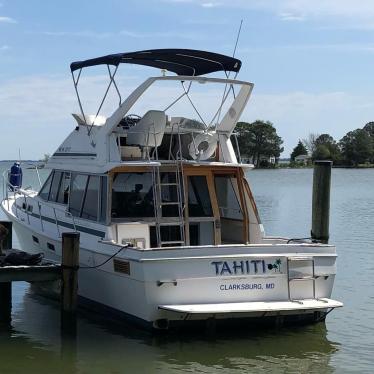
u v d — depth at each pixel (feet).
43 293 42.32
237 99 36.37
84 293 36.22
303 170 422.41
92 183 36.14
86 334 33.19
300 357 30.30
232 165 35.47
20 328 34.73
